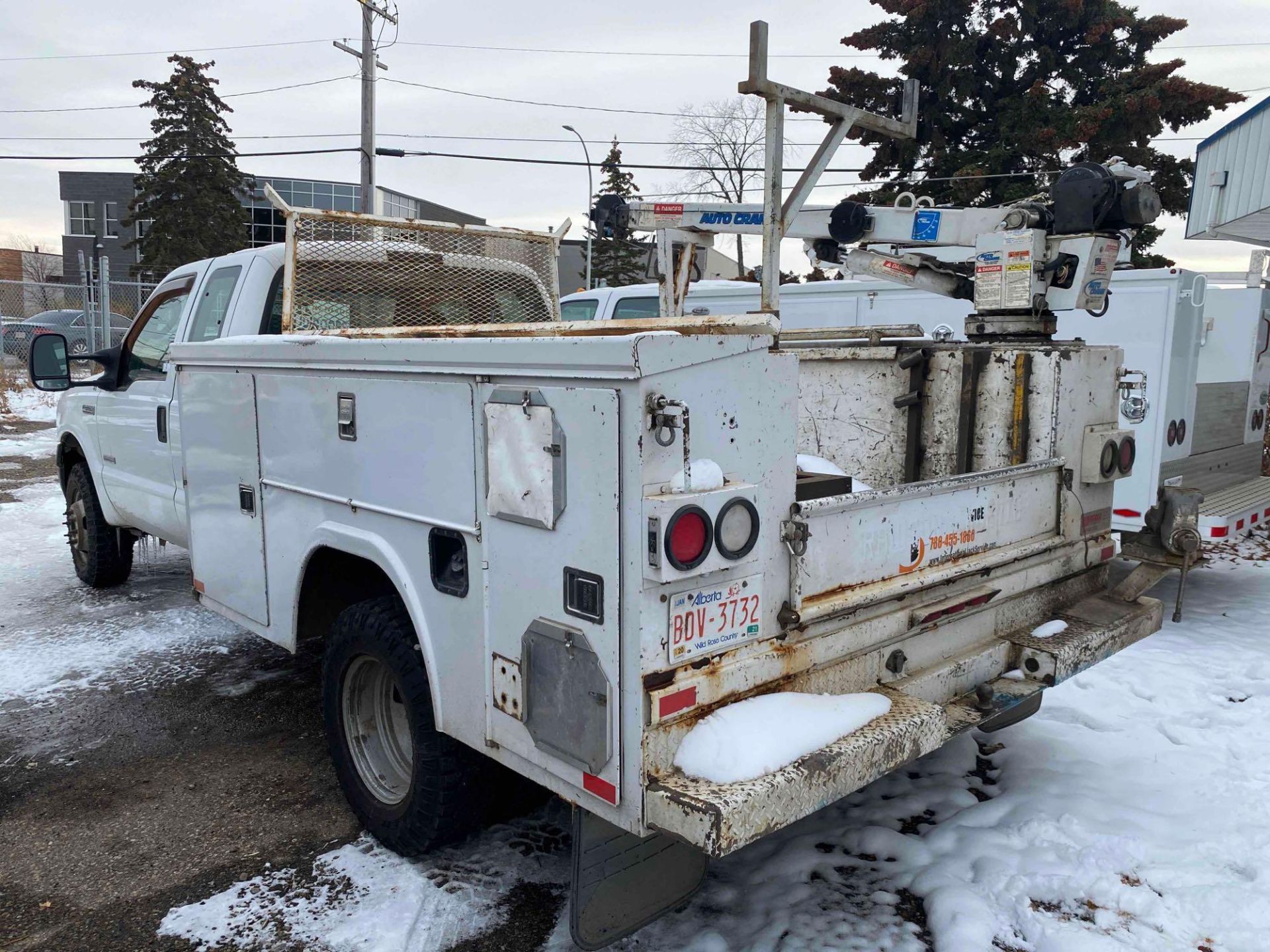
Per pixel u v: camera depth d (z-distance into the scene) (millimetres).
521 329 2721
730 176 38969
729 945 2658
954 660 2873
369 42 23438
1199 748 3934
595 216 5324
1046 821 3264
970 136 23328
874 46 23234
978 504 2920
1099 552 3523
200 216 37281
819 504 2320
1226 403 6973
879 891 2928
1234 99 21344
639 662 2016
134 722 4344
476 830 3078
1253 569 7055
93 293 20859
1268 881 2902
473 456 2443
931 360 3598
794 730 2180
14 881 3068
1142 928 2729
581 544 2127
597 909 2244
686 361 2023
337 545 3100
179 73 37000
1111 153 21469
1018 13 22594
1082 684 4664
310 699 4621
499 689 2438
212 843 3287
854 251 4902
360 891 2975
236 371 3635
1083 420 3387
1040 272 3793
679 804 1960
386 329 3338
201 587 4164
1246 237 9852
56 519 8938
